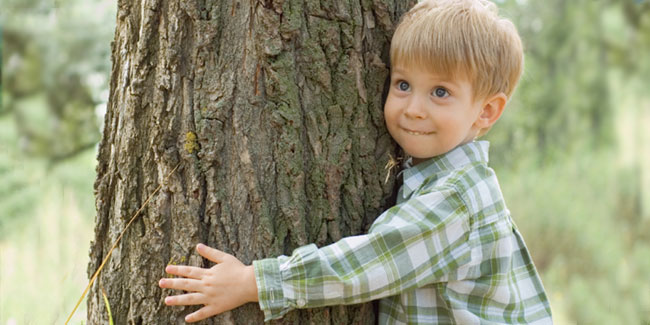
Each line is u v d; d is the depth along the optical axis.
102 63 6.16
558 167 6.94
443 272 1.47
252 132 1.45
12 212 4.77
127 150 1.51
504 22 1.62
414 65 1.50
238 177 1.46
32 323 2.61
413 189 1.58
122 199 1.52
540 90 7.14
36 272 3.36
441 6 1.53
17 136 6.65
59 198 5.02
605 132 7.16
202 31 1.44
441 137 1.54
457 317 1.52
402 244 1.45
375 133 1.57
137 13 1.52
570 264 5.65
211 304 1.42
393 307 1.59
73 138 6.73
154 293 1.50
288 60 1.45
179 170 1.47
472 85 1.54
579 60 7.15
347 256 1.43
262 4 1.44
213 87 1.45
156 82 1.47
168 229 1.48
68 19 6.07
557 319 4.61
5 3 6.09
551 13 7.00
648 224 6.09
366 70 1.54
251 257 1.46
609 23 7.02
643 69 7.15
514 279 1.70
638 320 4.42
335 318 1.52
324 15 1.47
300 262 1.41
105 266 1.57
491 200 1.58
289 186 1.47
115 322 1.53
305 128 1.48
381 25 1.56
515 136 7.22
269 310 1.42
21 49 6.34
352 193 1.53
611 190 6.51
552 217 6.11
